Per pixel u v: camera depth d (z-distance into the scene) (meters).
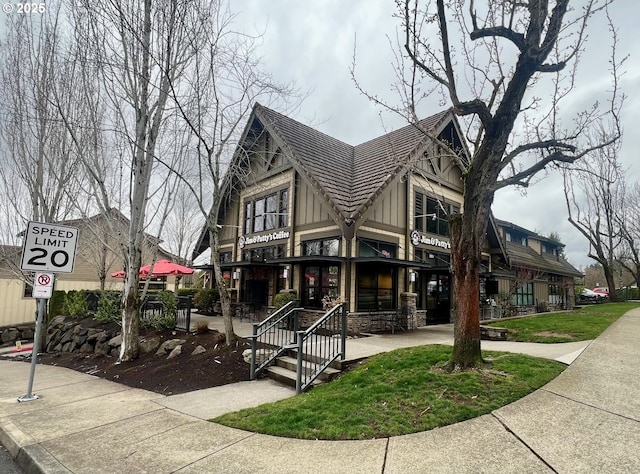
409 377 5.24
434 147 13.73
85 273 20.47
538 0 4.92
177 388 6.64
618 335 8.23
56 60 9.88
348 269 11.23
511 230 23.05
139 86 8.85
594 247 23.91
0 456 4.07
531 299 22.19
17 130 10.82
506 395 4.44
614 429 3.60
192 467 3.42
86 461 3.62
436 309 14.74
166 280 24.25
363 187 12.21
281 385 6.55
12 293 16.33
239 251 16.92
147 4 8.38
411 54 5.77
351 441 3.74
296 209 13.69
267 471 3.28
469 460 3.21
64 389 6.81
